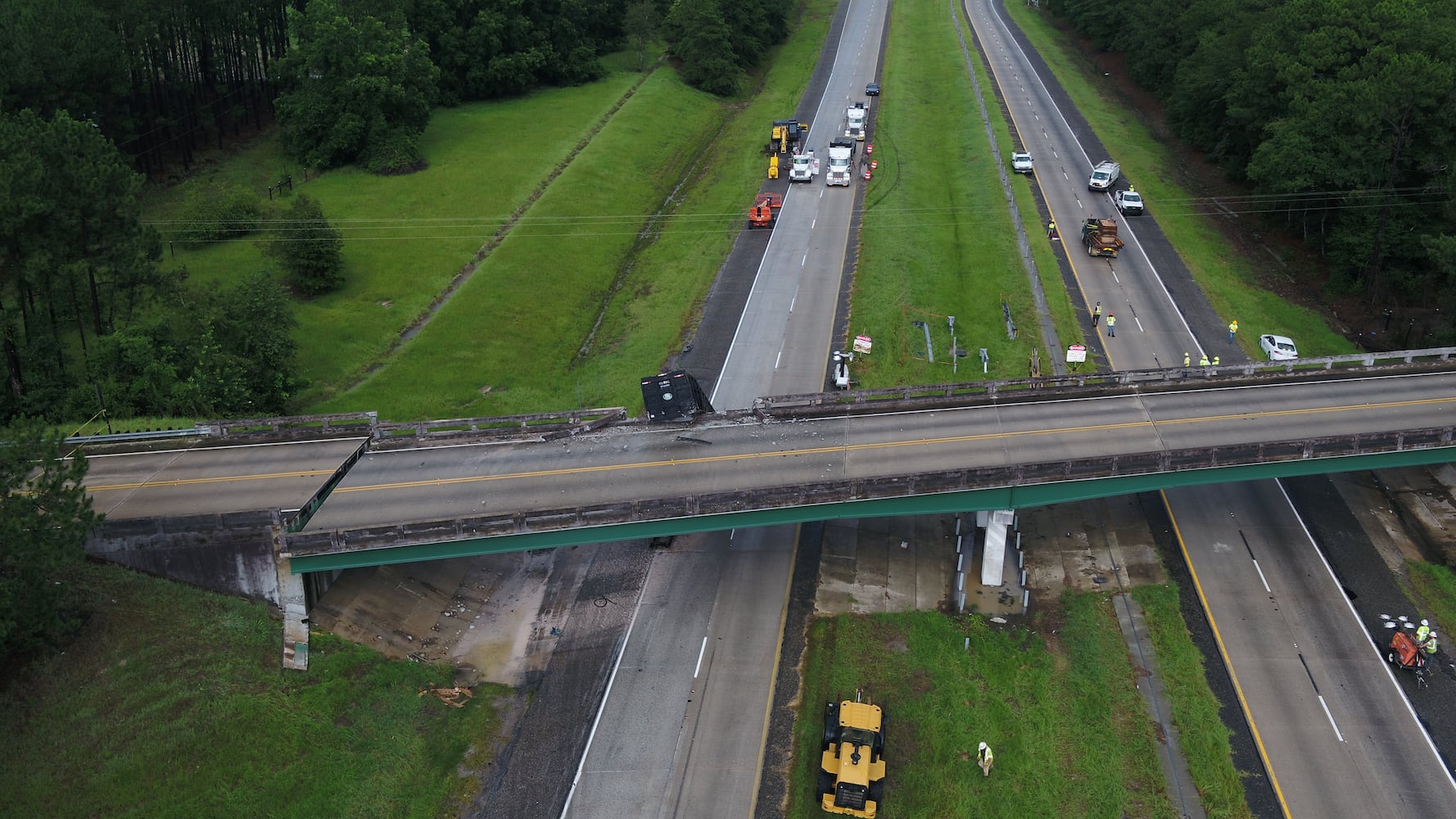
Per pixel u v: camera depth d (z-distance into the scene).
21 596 40.19
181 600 45.34
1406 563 54.47
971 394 57.91
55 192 59.03
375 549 44.28
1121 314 79.31
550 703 45.88
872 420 55.38
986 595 52.34
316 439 54.22
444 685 46.66
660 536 46.78
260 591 46.09
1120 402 56.94
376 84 101.81
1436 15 86.75
